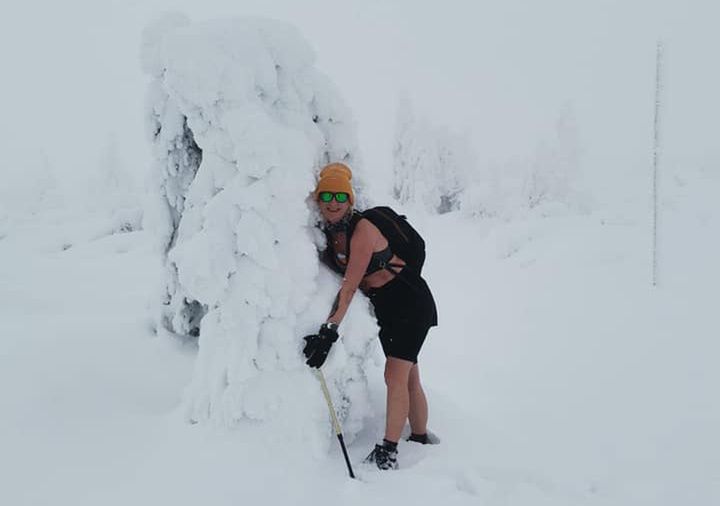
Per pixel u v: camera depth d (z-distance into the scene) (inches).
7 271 286.4
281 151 100.6
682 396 171.5
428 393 142.6
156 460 95.2
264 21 116.5
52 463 92.0
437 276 450.6
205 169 109.4
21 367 121.0
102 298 209.6
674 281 311.6
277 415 100.7
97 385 119.6
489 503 94.1
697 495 108.3
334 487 95.4
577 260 395.2
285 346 101.0
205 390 103.3
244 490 90.4
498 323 289.7
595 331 252.2
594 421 154.7
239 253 100.6
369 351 114.2
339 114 120.6
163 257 140.1
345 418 112.7
